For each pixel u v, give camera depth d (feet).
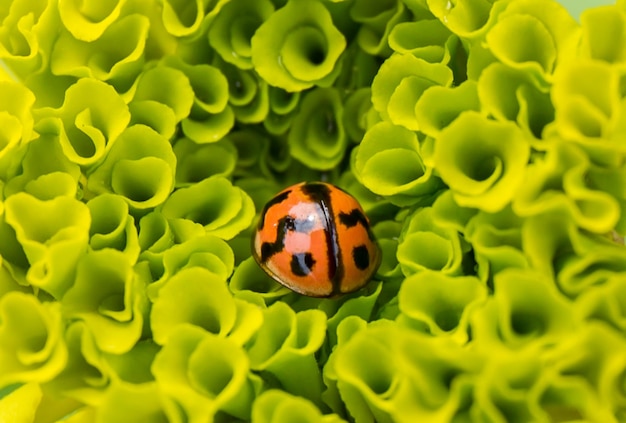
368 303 0.17
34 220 0.16
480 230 0.16
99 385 0.16
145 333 0.16
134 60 0.18
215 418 0.16
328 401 0.16
